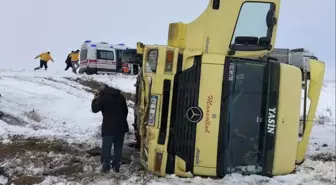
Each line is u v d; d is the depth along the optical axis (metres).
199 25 7.72
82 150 9.18
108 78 21.50
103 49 26.86
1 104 12.47
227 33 7.62
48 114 13.02
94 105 7.79
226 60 7.49
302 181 7.64
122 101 7.86
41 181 7.05
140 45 8.25
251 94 7.56
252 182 7.37
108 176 7.49
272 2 7.66
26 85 15.36
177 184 7.12
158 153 7.56
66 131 11.56
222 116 7.44
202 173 7.55
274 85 7.62
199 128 7.46
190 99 7.51
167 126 7.54
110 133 7.65
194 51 7.57
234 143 7.53
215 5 7.66
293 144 7.97
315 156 10.02
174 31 7.86
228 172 7.55
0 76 16.77
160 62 7.55
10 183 6.98
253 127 7.57
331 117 19.28
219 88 7.43
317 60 8.55
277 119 7.62
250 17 7.68
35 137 10.13
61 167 7.78
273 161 7.64
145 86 7.74
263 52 7.76
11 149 8.88
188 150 7.55
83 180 7.19
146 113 7.73
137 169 8.05
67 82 18.20
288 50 8.95
